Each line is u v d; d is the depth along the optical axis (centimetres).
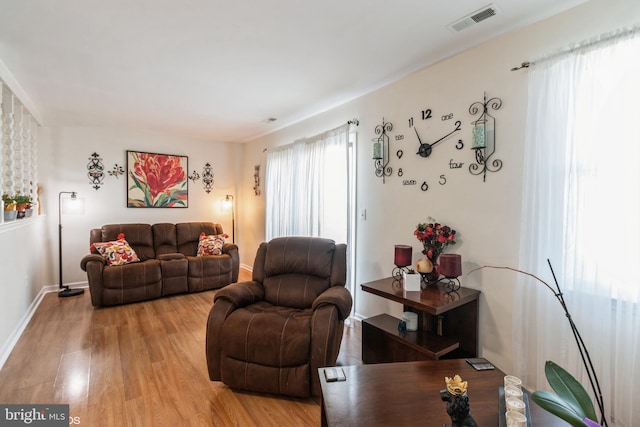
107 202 488
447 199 253
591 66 171
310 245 275
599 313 167
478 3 183
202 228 514
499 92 219
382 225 310
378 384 147
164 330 317
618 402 162
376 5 185
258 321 215
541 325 190
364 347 255
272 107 378
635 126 157
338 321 222
